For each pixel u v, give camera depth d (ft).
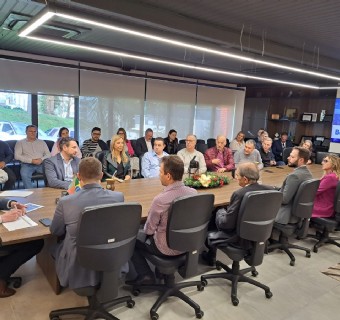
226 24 12.97
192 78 28.32
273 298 8.16
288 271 9.74
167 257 6.95
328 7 10.54
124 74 23.73
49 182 9.87
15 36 15.62
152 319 6.92
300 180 9.70
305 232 10.14
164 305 7.55
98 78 23.11
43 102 21.22
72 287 5.82
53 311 6.61
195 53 18.80
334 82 23.43
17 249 7.27
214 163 15.19
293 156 10.09
